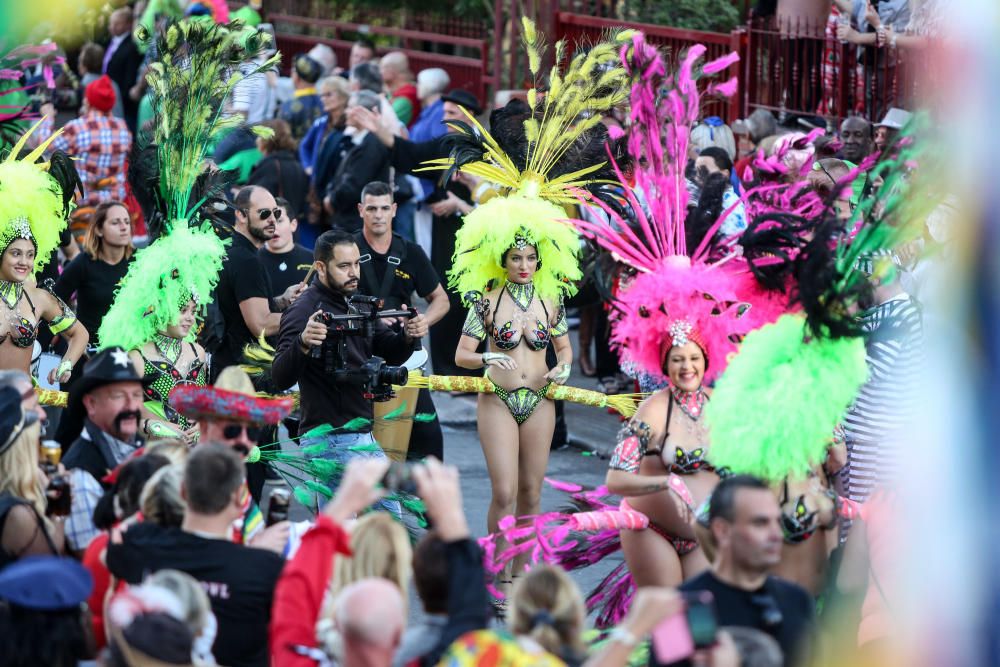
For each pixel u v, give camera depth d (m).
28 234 19.06
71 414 14.56
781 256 15.14
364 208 21.77
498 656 9.30
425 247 35.97
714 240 16.52
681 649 9.28
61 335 20.33
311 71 39.03
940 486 8.98
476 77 45.03
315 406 18.44
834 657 13.54
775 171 20.03
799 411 13.67
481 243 19.38
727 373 14.34
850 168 20.95
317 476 17.30
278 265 23.00
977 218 8.82
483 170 20.17
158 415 17.41
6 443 12.37
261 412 13.32
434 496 10.17
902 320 15.32
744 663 9.46
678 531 15.45
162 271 17.59
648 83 16.59
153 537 11.33
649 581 15.59
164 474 11.71
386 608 9.52
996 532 8.85
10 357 19.39
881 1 29.75
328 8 52.25
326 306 18.52
